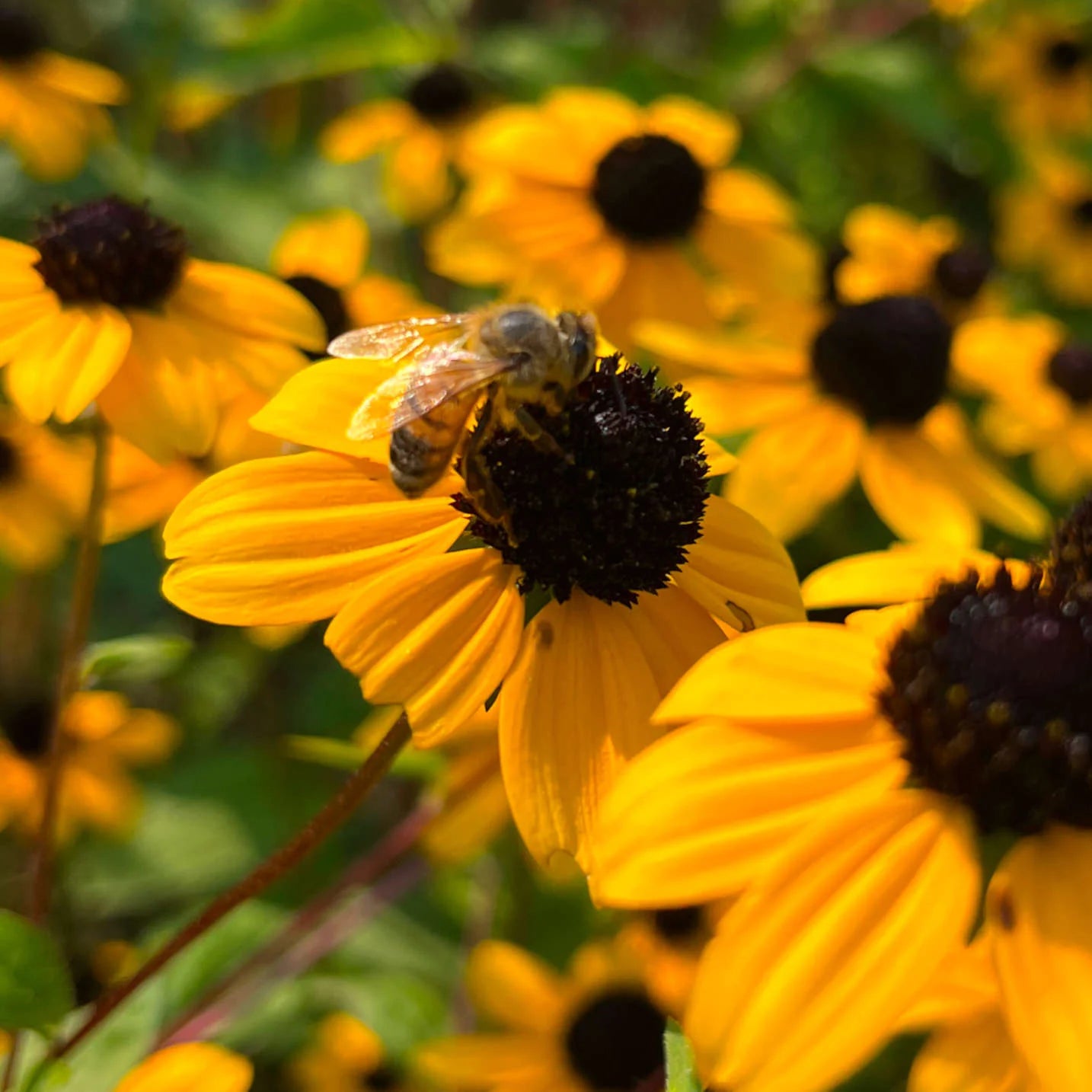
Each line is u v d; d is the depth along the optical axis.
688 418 0.14
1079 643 0.13
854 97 0.30
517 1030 0.19
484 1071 0.19
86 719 0.22
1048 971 0.12
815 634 0.13
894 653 0.13
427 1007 0.20
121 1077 0.16
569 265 0.21
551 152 0.21
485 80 0.29
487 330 0.14
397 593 0.14
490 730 0.18
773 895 0.12
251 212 0.26
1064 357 0.24
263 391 0.16
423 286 0.29
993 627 0.13
